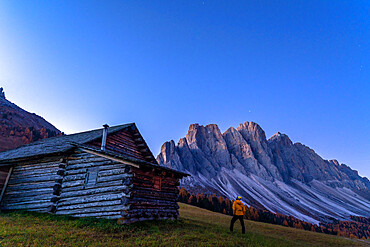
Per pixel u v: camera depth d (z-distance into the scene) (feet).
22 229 30.60
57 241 26.55
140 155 63.05
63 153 46.62
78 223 35.37
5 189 49.24
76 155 47.06
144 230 34.30
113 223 35.81
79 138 57.21
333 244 52.47
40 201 44.65
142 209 40.86
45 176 46.83
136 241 28.45
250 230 56.08
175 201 51.78
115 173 41.47
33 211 43.73
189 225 44.32
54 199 43.39
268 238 43.65
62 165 46.19
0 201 47.93
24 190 47.47
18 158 49.26
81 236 29.12
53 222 36.50
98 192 41.16
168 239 30.60
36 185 46.70
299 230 79.10
